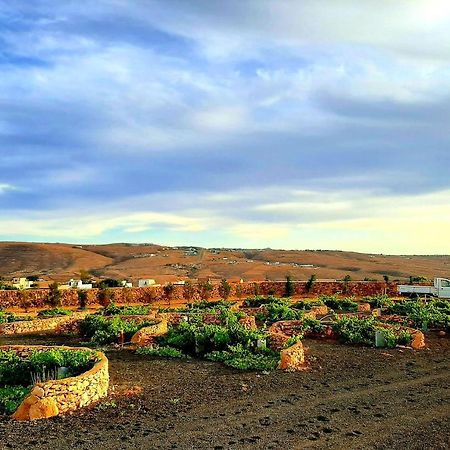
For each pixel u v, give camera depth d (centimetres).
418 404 1266
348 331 2183
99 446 984
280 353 1712
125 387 1407
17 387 1363
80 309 3831
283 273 8562
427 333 2367
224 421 1127
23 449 972
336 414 1180
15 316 3081
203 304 3675
